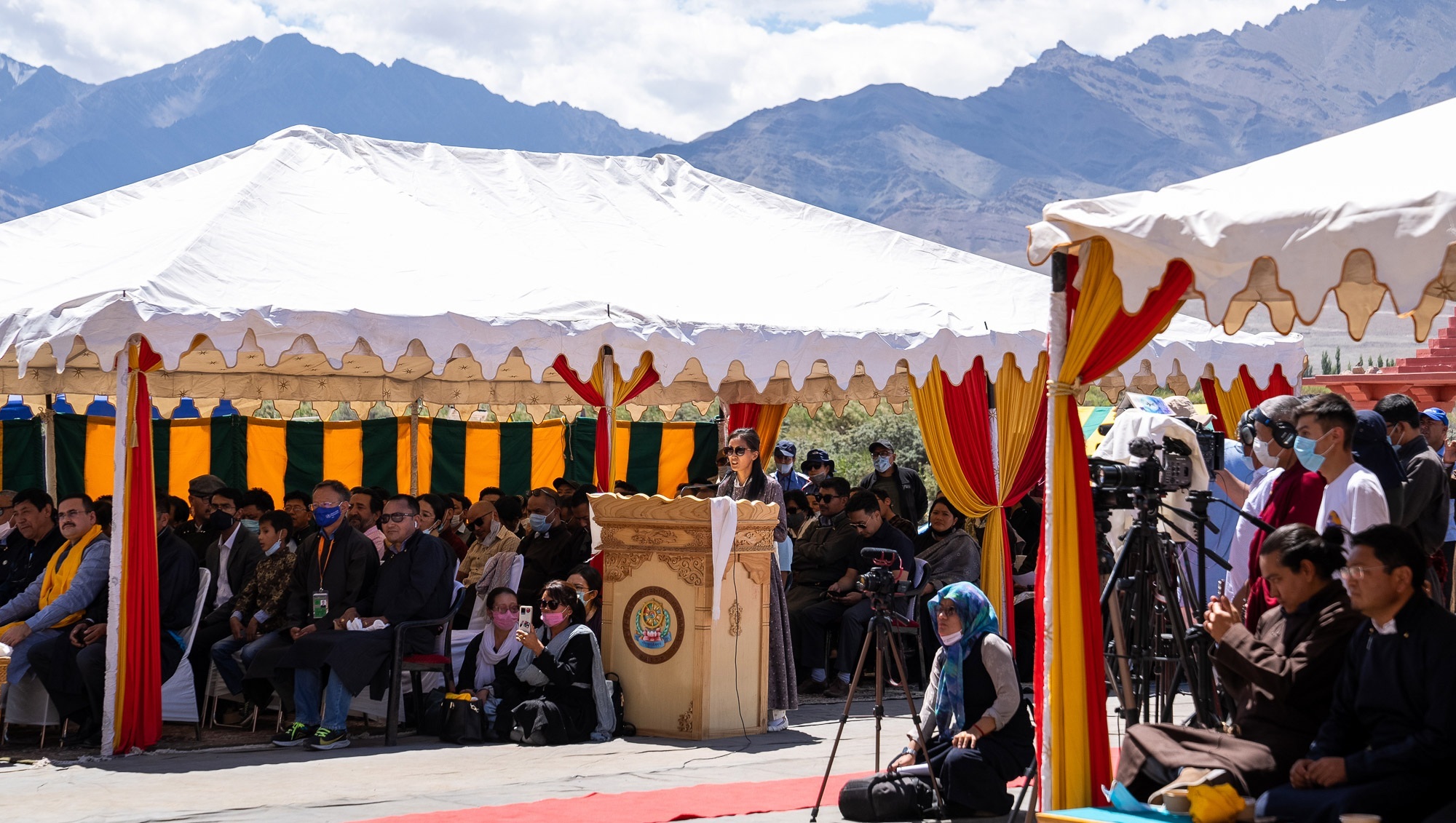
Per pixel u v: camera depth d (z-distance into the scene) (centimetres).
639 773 721
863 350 982
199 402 1619
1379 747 441
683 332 923
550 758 764
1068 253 548
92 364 1370
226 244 878
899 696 1040
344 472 1652
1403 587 437
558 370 1047
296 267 887
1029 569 1152
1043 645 549
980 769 595
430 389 1584
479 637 913
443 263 953
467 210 1078
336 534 852
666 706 838
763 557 861
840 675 1031
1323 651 468
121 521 784
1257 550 565
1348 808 423
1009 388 1112
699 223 1193
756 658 861
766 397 1491
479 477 1709
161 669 823
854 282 1088
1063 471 547
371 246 954
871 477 1324
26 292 838
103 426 1529
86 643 798
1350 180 470
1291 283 454
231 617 901
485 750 795
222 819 602
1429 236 422
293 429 1630
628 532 857
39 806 632
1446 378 2269
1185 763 470
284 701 828
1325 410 527
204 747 812
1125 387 1322
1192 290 519
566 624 850
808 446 2895
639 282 1005
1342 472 533
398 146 1172
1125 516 754
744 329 943
